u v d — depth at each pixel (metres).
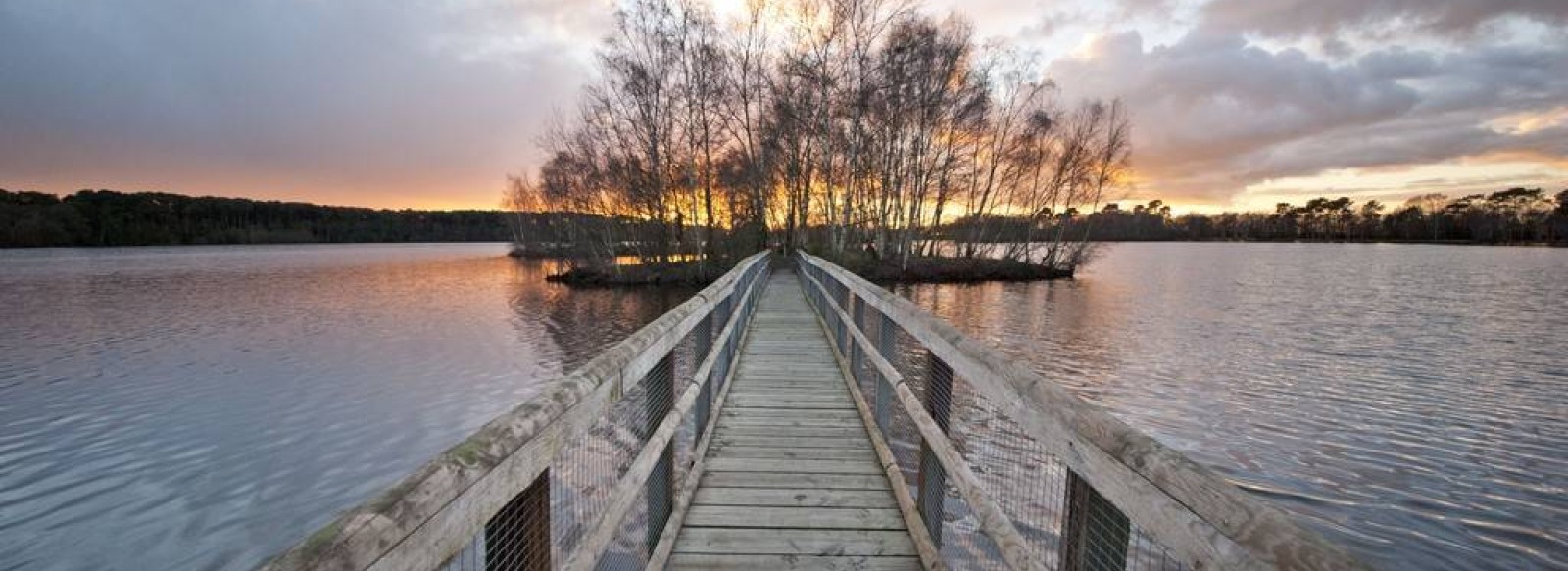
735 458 3.99
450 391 11.46
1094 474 1.16
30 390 11.56
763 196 33.91
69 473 7.82
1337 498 6.68
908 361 6.62
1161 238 125.06
